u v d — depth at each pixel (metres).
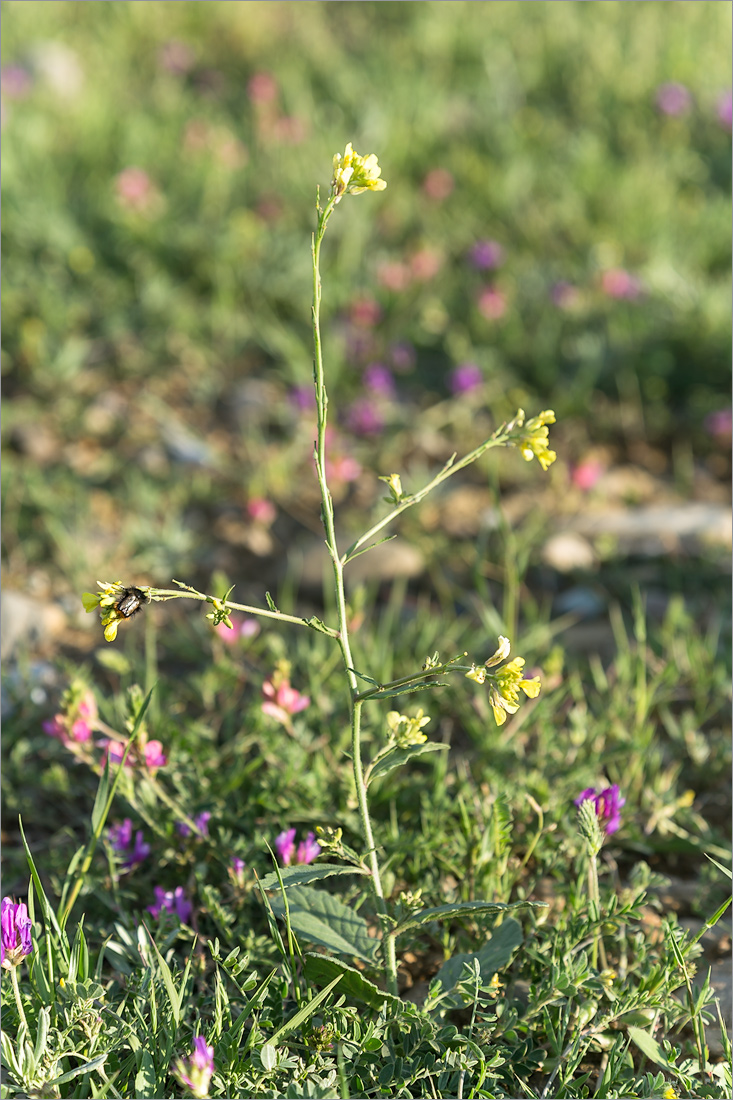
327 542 2.04
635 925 2.61
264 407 5.33
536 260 6.27
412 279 5.95
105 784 2.34
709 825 3.03
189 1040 2.15
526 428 2.03
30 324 5.57
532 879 2.73
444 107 7.99
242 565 4.35
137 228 6.18
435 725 3.33
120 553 4.33
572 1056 2.14
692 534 4.33
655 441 5.14
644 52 8.70
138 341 5.73
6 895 2.73
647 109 7.91
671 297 5.62
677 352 5.39
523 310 5.81
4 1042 1.96
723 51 8.85
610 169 6.87
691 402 5.22
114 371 5.56
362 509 4.67
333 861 2.64
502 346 5.59
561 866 2.64
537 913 2.52
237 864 2.51
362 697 2.04
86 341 5.59
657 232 6.26
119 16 9.76
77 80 8.63
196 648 3.72
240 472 4.88
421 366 5.65
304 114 7.69
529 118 7.81
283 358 5.60
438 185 6.68
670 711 3.48
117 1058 2.12
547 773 3.02
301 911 2.29
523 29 9.36
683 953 2.27
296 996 2.17
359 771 2.09
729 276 5.88
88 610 1.87
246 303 5.99
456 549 4.31
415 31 9.43
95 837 2.35
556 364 5.45
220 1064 2.06
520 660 1.89
